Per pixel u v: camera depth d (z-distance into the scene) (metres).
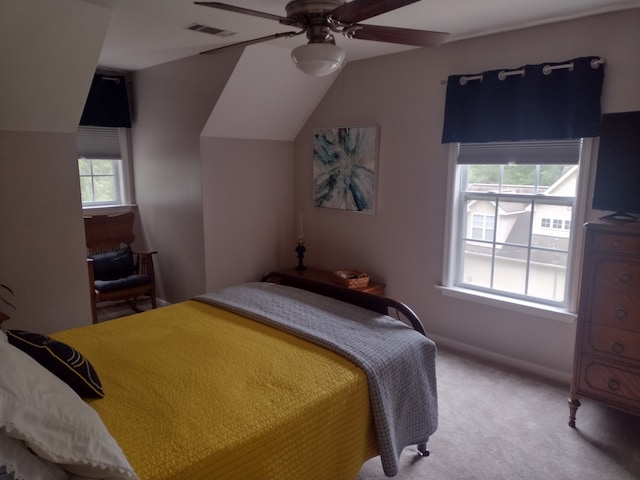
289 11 1.94
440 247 3.51
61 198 3.14
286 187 4.46
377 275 3.95
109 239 4.18
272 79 3.65
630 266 2.23
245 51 3.31
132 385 1.69
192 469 1.28
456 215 3.44
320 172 4.20
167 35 3.08
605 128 2.44
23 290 3.06
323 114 4.14
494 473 2.14
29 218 3.03
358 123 3.87
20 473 1.04
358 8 1.80
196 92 3.71
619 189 2.44
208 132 3.77
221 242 4.04
